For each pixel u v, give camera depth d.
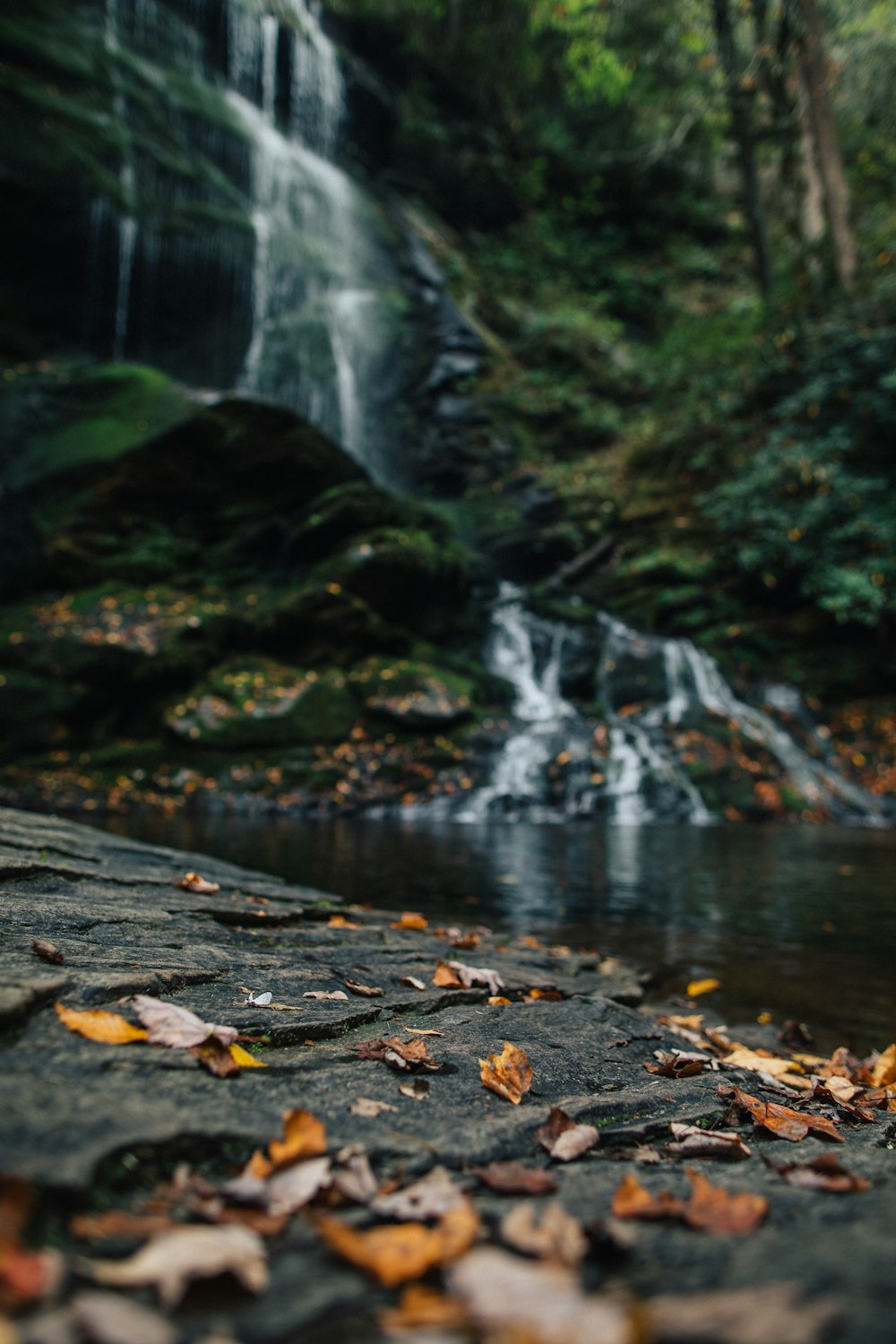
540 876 5.51
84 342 13.71
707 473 15.55
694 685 12.34
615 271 21.73
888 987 3.31
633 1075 1.83
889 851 7.14
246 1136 1.13
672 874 5.77
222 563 11.26
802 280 15.87
